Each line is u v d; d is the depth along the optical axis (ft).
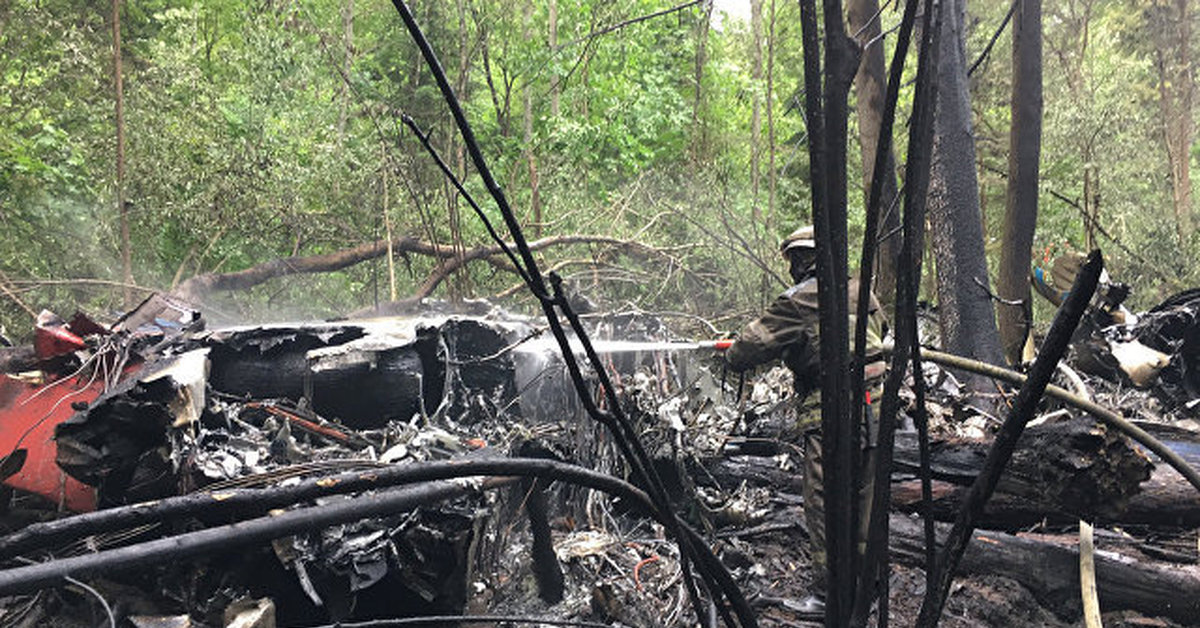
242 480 10.40
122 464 10.36
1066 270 23.00
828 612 5.24
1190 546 13.66
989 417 16.31
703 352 19.56
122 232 25.94
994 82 47.24
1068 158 43.55
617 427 5.34
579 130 39.70
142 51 36.42
